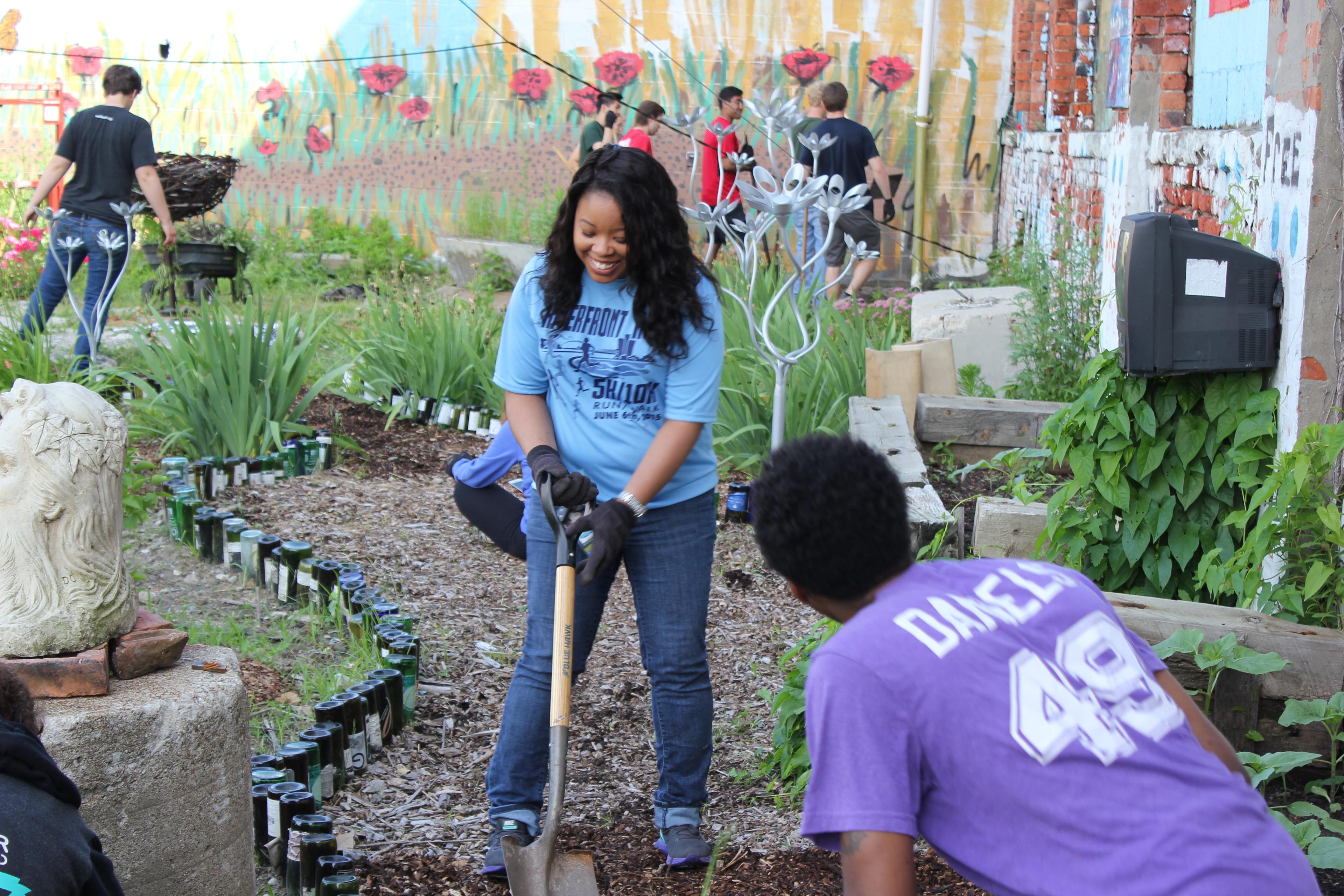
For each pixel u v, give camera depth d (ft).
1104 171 27.55
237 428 20.93
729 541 18.76
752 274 19.11
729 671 14.44
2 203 42.78
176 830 8.60
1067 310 25.36
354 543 18.11
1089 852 5.16
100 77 46.11
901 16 44.60
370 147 46.65
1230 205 15.33
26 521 8.32
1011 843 5.27
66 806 6.19
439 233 46.85
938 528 16.46
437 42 46.03
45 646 8.38
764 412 22.04
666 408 9.68
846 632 5.60
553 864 9.03
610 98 45.60
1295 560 12.02
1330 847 8.50
